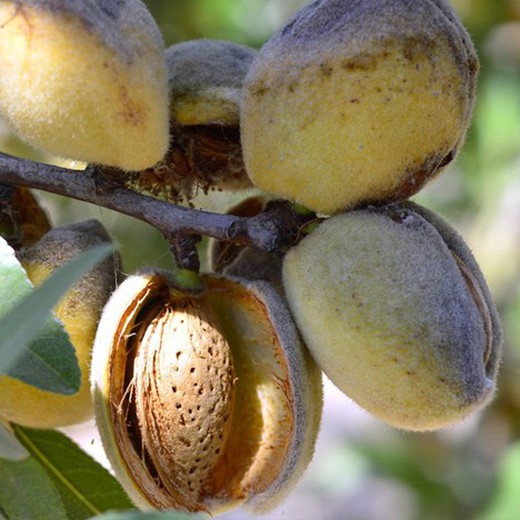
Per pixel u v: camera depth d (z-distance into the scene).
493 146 0.52
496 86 0.52
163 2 0.52
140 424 0.31
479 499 0.50
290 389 0.31
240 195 0.35
